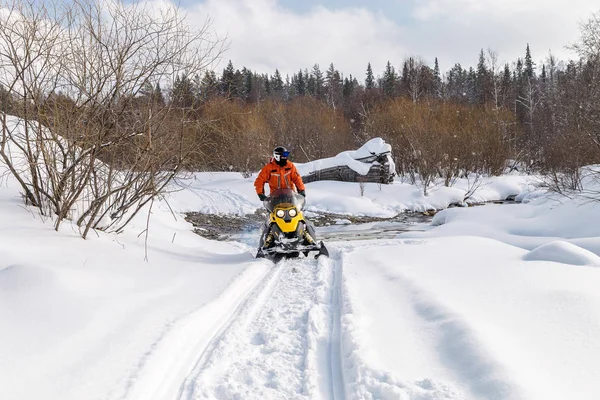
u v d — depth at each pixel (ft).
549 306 11.82
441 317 12.00
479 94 185.78
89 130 19.12
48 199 20.90
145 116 19.65
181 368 10.73
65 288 13.16
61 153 20.35
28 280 12.96
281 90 273.95
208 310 14.17
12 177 24.84
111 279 15.37
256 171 66.13
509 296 13.05
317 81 278.05
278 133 86.79
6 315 11.30
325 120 92.68
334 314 14.30
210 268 20.04
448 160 62.44
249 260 22.24
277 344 12.11
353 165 58.65
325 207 48.98
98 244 19.07
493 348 9.54
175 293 15.66
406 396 8.45
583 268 15.71
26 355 9.80
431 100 94.27
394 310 13.41
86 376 9.42
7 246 15.66
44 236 17.99
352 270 18.97
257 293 16.69
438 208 51.78
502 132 83.15
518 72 209.46
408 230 39.01
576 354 9.17
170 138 20.81
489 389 8.16
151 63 18.84
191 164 23.73
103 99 18.85
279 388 9.86
